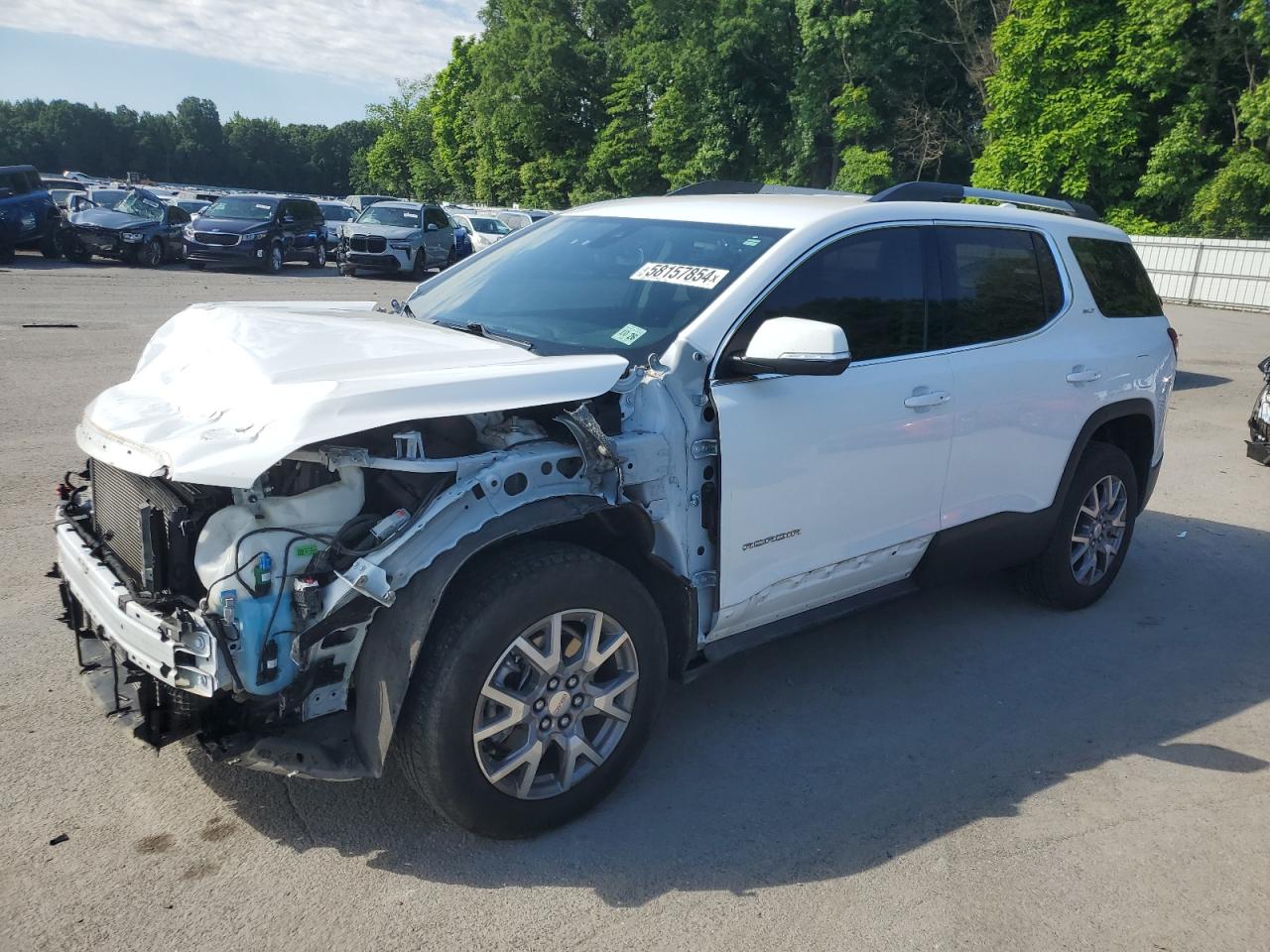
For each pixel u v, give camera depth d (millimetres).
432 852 3059
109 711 2986
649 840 3188
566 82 52156
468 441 3174
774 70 40844
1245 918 2957
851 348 3873
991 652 4812
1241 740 4051
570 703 3109
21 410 8258
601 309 3783
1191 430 10523
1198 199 31047
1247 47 31031
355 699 2918
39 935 2623
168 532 2715
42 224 21578
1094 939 2836
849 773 3662
